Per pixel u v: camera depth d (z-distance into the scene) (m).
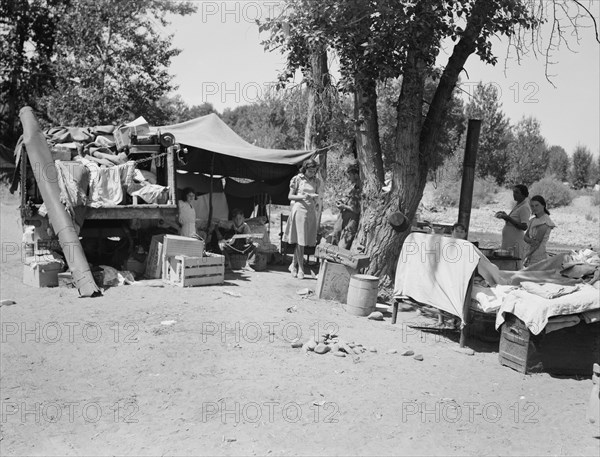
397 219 10.04
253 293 9.91
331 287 9.75
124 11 30.55
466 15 9.86
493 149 46.84
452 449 5.01
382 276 10.23
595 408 5.59
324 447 4.98
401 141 10.03
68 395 5.93
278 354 7.08
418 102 10.03
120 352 6.98
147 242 11.57
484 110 45.53
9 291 9.61
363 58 9.95
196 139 13.75
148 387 6.12
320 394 6.02
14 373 6.39
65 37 31.33
